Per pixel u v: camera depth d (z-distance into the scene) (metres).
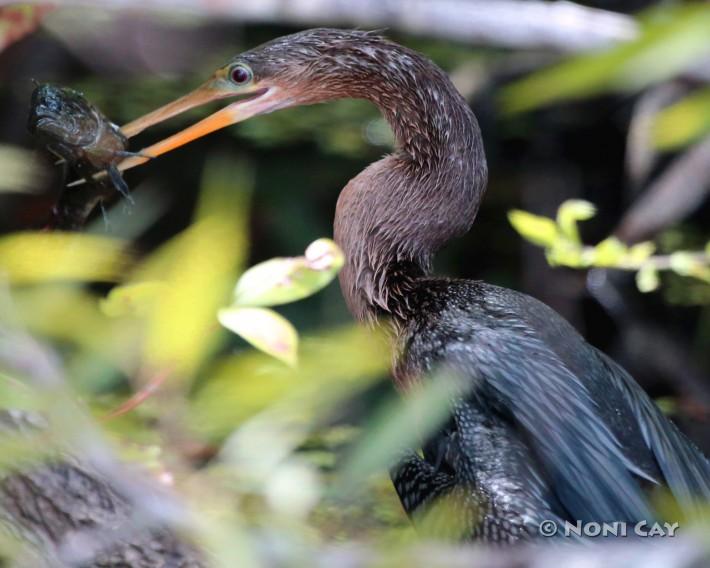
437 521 6.27
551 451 6.27
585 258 6.49
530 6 6.21
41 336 3.86
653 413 6.30
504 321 6.31
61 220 6.34
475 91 6.87
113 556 6.12
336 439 6.32
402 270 6.38
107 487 6.13
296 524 3.84
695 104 3.14
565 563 3.53
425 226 6.39
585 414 6.27
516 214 6.48
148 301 4.99
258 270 5.79
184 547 6.12
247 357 3.90
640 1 6.80
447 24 6.22
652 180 6.84
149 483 4.03
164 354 3.79
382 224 6.38
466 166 6.40
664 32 2.93
